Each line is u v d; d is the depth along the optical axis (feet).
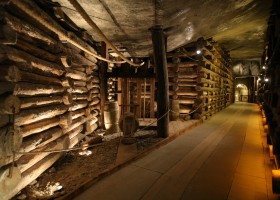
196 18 20.90
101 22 18.44
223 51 49.96
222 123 31.12
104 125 26.43
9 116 9.43
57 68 14.99
